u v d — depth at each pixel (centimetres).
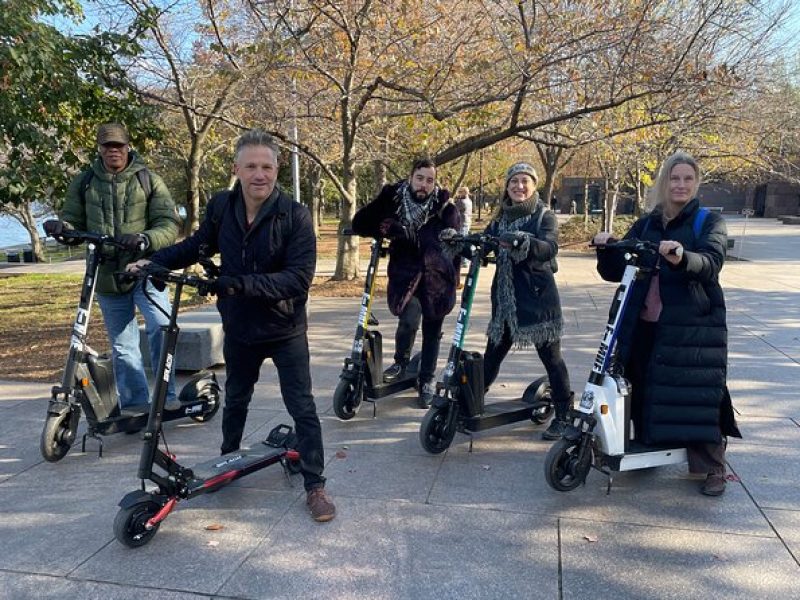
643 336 362
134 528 302
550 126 1041
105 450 422
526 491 360
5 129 647
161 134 841
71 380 395
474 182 2964
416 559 294
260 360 347
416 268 479
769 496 352
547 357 420
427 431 400
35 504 349
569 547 304
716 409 347
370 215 479
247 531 319
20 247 3219
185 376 593
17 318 980
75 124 763
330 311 903
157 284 327
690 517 330
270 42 812
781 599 265
